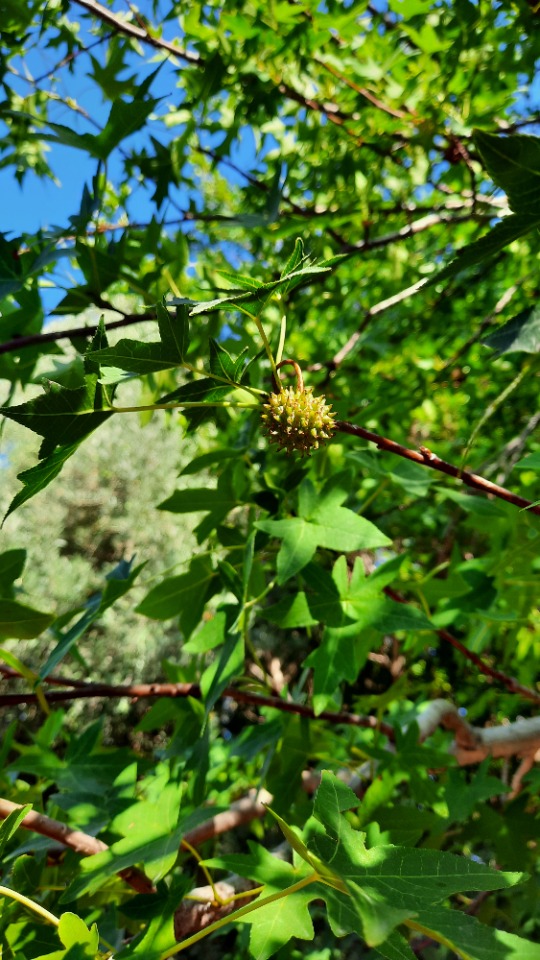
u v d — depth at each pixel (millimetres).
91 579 2768
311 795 493
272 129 659
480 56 532
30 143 649
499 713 843
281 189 485
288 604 335
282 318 264
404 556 333
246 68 548
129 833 287
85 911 330
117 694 370
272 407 256
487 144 189
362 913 140
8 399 444
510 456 599
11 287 410
